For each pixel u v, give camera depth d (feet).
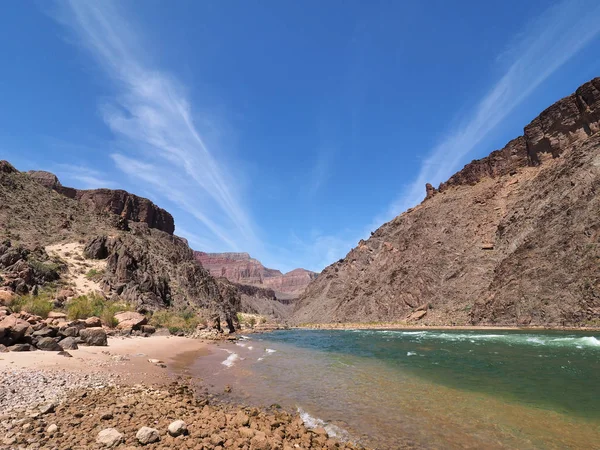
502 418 35.32
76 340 68.13
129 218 486.79
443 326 242.17
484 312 219.61
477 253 298.97
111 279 163.02
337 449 26.89
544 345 96.17
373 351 99.71
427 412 37.42
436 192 451.53
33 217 204.54
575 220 197.57
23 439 21.74
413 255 354.95
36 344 55.42
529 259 210.38
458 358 78.43
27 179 253.65
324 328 341.82
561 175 243.60
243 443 24.43
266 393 45.21
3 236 163.43
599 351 80.33
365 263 482.69
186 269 249.34
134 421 27.25
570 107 305.12
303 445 26.58
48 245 176.65
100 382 40.29
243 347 112.57
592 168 212.02
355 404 40.45
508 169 365.20
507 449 27.73
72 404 30.40
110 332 103.24
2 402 28.53
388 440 29.60
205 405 37.22
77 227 217.36
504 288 213.46
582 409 37.88
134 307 148.77
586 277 170.60
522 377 55.11
